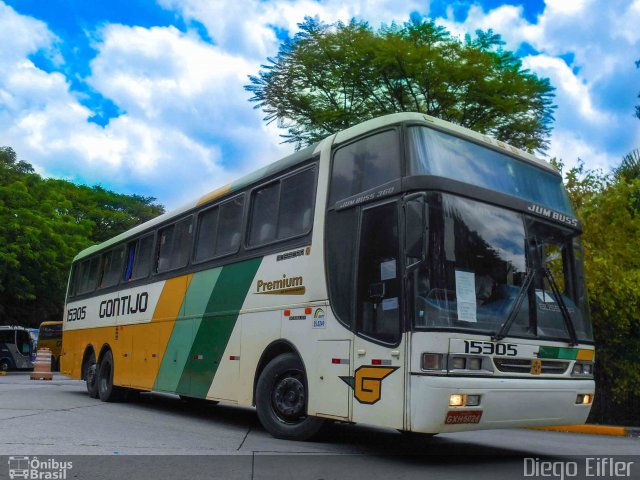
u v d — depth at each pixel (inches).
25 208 1266.0
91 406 482.9
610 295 466.6
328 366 283.0
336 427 380.2
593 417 510.6
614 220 508.7
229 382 359.3
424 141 271.9
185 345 413.1
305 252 311.6
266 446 291.4
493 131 779.4
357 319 270.4
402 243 255.0
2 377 1073.5
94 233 1822.1
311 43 795.4
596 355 494.9
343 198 296.5
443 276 248.4
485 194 273.0
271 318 329.7
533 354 263.7
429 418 233.8
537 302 273.3
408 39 776.3
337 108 800.3
